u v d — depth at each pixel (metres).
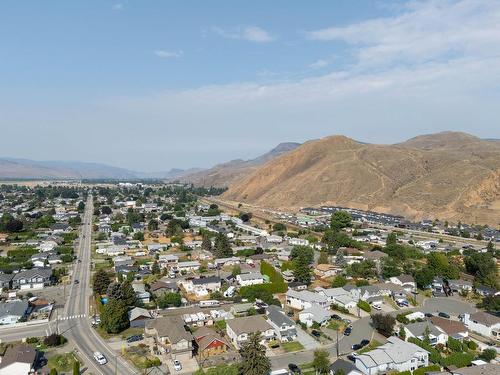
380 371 52.25
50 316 72.62
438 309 77.19
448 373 49.56
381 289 84.06
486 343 61.88
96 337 63.34
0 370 50.69
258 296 80.75
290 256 112.56
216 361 55.34
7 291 87.56
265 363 49.12
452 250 123.81
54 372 49.12
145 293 81.19
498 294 80.44
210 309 74.50
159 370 52.66
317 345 60.88
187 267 104.19
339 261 108.81
